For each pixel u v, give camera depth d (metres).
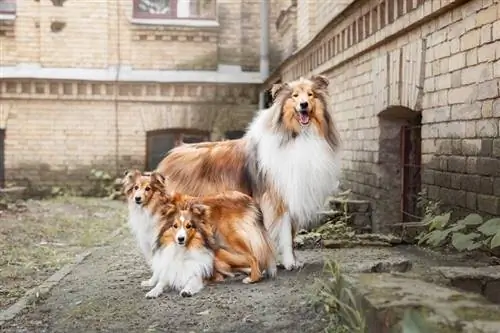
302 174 6.23
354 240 7.68
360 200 9.60
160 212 6.02
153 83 15.83
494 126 5.83
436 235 6.22
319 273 6.23
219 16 16.17
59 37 15.85
